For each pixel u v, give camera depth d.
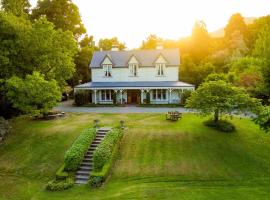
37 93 30.48
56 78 38.28
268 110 21.88
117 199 20.58
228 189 21.67
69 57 38.97
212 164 25.42
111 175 24.41
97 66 53.88
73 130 32.91
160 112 41.53
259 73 38.22
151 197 20.55
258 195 20.50
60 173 24.91
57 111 40.81
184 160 26.03
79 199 21.27
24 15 40.88
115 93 50.84
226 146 28.64
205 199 20.03
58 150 29.00
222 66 69.69
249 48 84.69
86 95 50.22
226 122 33.28
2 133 32.16
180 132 31.31
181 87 49.66
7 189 23.44
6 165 27.17
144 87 50.03
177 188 21.95
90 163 26.31
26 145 30.33
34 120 37.47
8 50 32.97
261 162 25.91
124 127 32.81
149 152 27.45
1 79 31.78
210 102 30.78
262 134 31.62
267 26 38.47
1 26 32.91
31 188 23.62
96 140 29.58
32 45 34.84
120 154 27.36
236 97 30.41
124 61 54.12
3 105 37.44
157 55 54.09
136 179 23.64
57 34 38.00
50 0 62.69
